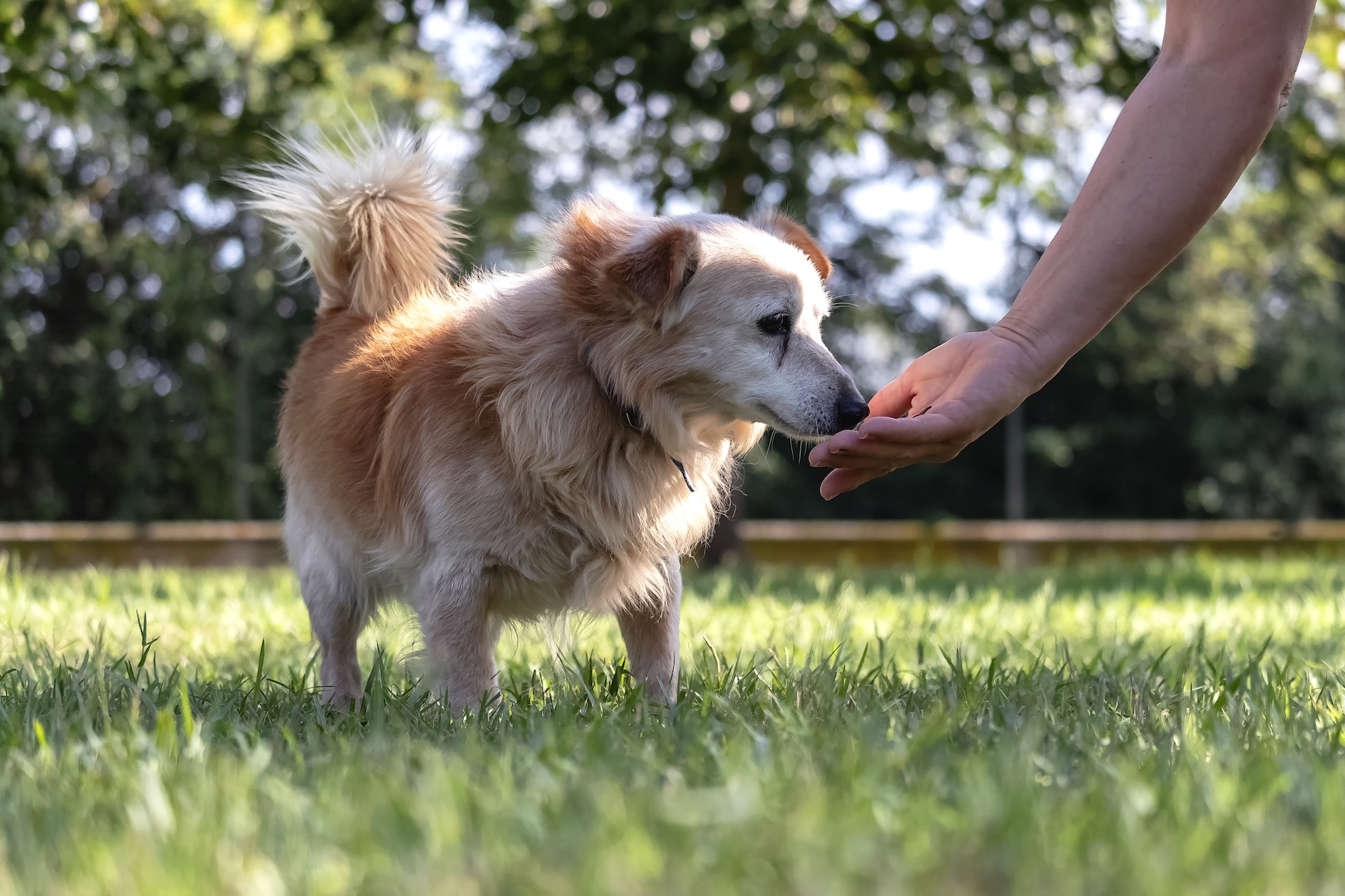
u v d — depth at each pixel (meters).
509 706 3.35
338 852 1.86
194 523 17.06
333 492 4.23
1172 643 5.11
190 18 12.47
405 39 11.68
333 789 2.19
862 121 11.91
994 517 27.06
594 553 3.66
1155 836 1.92
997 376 2.88
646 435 3.65
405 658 3.97
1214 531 15.62
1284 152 11.56
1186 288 25.38
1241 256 22.94
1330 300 26.73
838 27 10.14
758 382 3.61
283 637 5.31
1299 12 2.78
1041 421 27.89
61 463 15.87
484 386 3.58
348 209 4.57
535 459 3.50
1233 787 2.14
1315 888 1.72
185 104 10.98
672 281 3.43
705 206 12.61
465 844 1.87
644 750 2.47
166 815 2.02
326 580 4.37
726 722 2.99
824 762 2.37
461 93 17.22
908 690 3.55
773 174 11.77
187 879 1.70
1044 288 2.93
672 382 3.61
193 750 2.49
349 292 4.73
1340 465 26.94
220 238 18.70
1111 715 3.13
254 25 12.12
